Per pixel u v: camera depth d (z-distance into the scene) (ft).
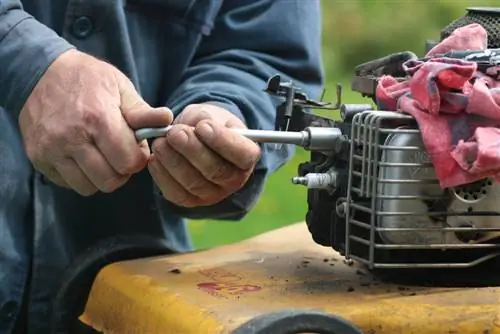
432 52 6.38
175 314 5.94
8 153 7.49
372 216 5.82
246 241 7.38
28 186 7.55
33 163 6.39
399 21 22.91
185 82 7.71
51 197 7.55
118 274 6.70
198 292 6.16
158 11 7.76
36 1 7.52
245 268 6.67
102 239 7.38
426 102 5.75
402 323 5.72
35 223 7.50
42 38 6.45
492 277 6.22
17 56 6.40
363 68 6.81
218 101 7.27
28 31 6.48
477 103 5.68
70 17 7.46
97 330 6.71
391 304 5.85
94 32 7.50
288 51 8.09
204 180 6.23
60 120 6.16
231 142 6.02
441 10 23.00
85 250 7.30
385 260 6.05
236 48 8.04
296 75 8.13
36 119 6.28
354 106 6.13
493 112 5.68
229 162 6.13
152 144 6.29
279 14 8.09
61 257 7.54
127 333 6.35
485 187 5.87
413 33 22.68
